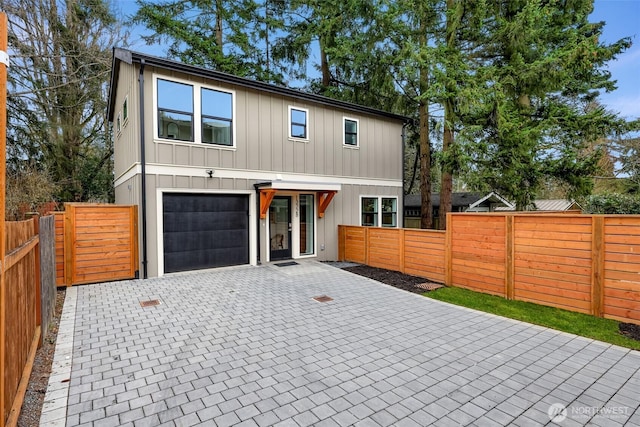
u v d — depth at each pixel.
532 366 3.77
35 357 3.89
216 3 14.79
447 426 2.71
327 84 16.25
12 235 2.73
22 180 10.79
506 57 9.99
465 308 5.91
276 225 10.16
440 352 4.12
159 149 7.93
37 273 4.15
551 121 9.29
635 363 3.86
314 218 10.81
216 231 8.87
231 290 6.95
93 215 7.29
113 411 2.86
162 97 8.02
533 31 8.89
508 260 6.47
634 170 17.70
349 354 4.03
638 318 4.93
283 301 6.23
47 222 5.04
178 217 8.30
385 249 9.41
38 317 4.18
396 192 13.17
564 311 5.64
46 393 3.13
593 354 4.09
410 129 15.98
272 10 16.09
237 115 9.12
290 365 3.73
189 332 4.68
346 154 11.60
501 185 9.51
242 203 9.30
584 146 10.61
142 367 3.66
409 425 2.71
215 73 8.45
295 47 15.73
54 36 13.55
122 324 4.96
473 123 9.50
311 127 10.69
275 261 10.01
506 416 2.85
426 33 11.23
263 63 16.66
